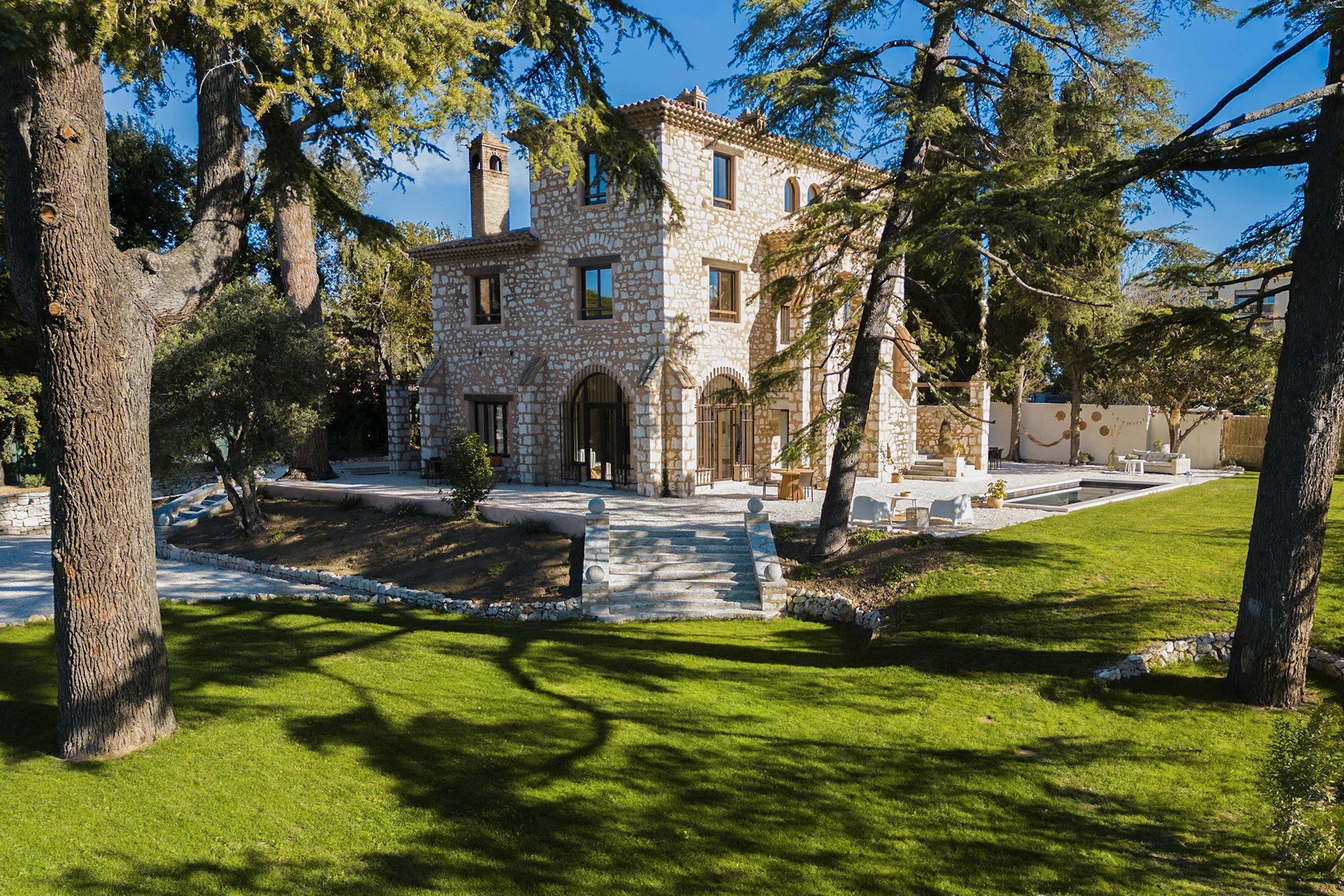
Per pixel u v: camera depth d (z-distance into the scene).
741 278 26.89
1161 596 13.08
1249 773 8.32
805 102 14.45
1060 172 13.89
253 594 17.30
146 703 9.09
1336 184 8.75
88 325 8.23
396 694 10.88
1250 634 9.86
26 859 6.84
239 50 9.70
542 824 7.46
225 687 11.10
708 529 18.72
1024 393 38.12
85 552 8.61
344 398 43.41
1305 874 6.69
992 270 16.95
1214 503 22.03
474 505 21.70
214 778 8.31
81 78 7.98
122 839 7.16
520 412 27.33
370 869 6.73
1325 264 8.96
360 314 40.91
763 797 7.99
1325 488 9.46
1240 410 35.34
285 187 11.26
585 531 18.02
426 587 18.05
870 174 19.50
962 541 16.78
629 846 7.10
